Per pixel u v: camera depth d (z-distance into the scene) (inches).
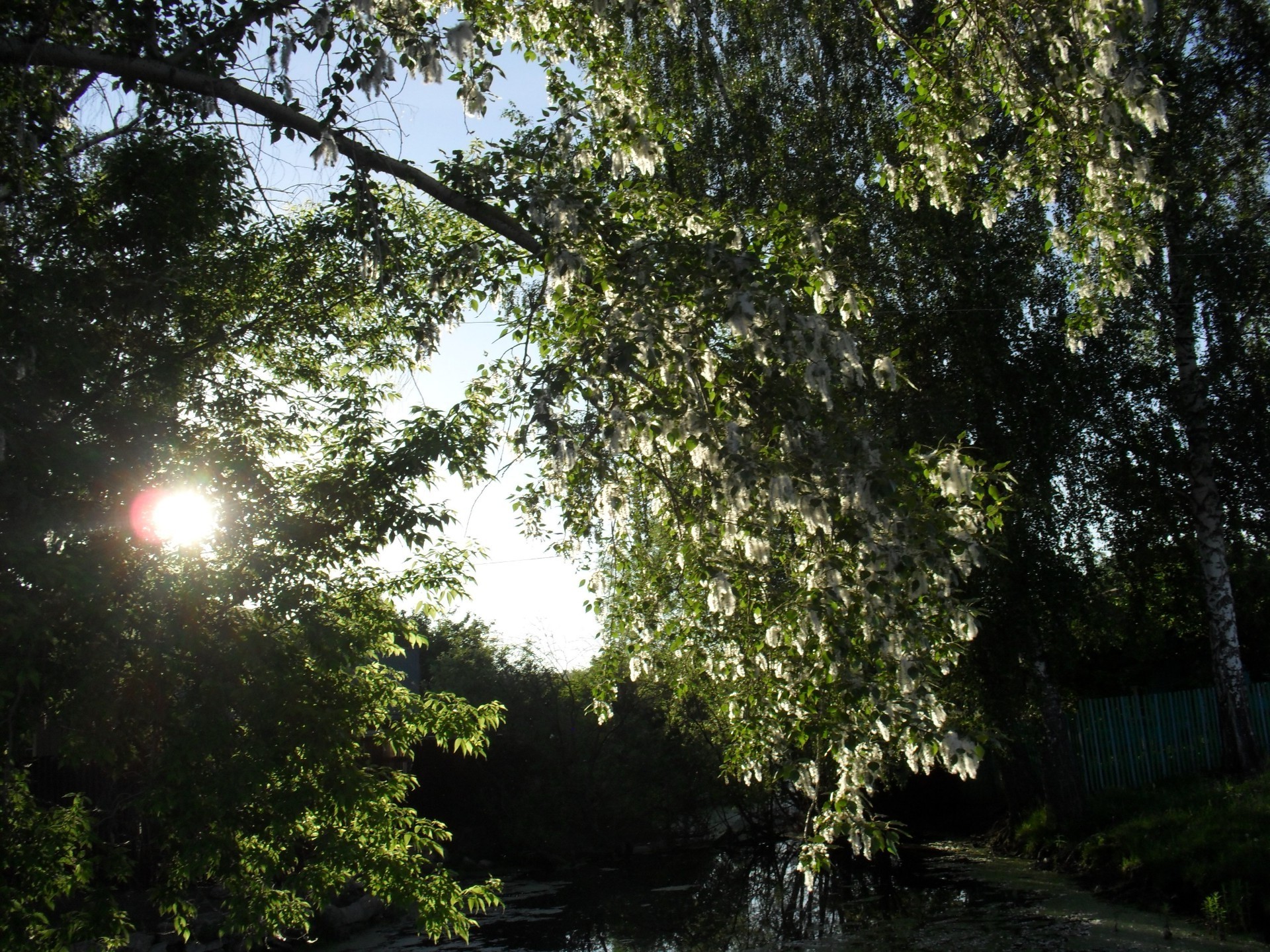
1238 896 443.5
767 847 924.0
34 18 251.9
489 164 261.9
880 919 546.6
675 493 263.0
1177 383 639.1
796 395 216.1
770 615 242.7
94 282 269.3
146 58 260.4
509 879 823.7
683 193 541.6
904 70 439.5
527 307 263.4
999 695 552.4
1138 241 349.1
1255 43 559.2
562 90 263.6
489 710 346.0
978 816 856.3
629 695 965.8
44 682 239.1
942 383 544.7
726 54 597.0
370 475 287.6
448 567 338.3
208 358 322.7
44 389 254.4
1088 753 698.2
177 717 255.3
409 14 250.5
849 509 206.7
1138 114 303.0
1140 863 526.6
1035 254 565.9
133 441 270.2
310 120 264.5
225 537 277.0
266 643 266.8
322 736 270.1
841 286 242.2
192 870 264.5
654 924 597.9
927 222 548.1
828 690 239.9
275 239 336.2
